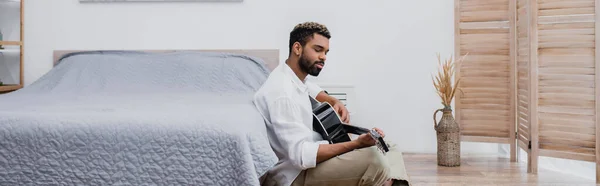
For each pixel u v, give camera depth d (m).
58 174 1.47
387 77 3.69
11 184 1.46
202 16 3.70
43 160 1.47
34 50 3.73
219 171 1.47
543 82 2.91
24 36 3.73
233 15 3.70
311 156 1.50
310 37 1.67
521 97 3.19
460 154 3.51
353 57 3.69
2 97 2.47
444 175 2.87
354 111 3.34
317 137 1.74
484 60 3.37
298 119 1.57
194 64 3.19
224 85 3.03
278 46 3.70
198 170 1.47
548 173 2.94
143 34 3.71
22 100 2.25
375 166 1.53
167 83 3.05
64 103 2.09
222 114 1.65
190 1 3.70
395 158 2.40
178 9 3.71
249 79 3.11
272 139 1.68
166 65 3.21
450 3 3.62
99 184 1.47
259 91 1.76
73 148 1.48
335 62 3.69
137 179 1.47
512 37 3.24
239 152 1.46
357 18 3.67
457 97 3.47
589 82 2.72
